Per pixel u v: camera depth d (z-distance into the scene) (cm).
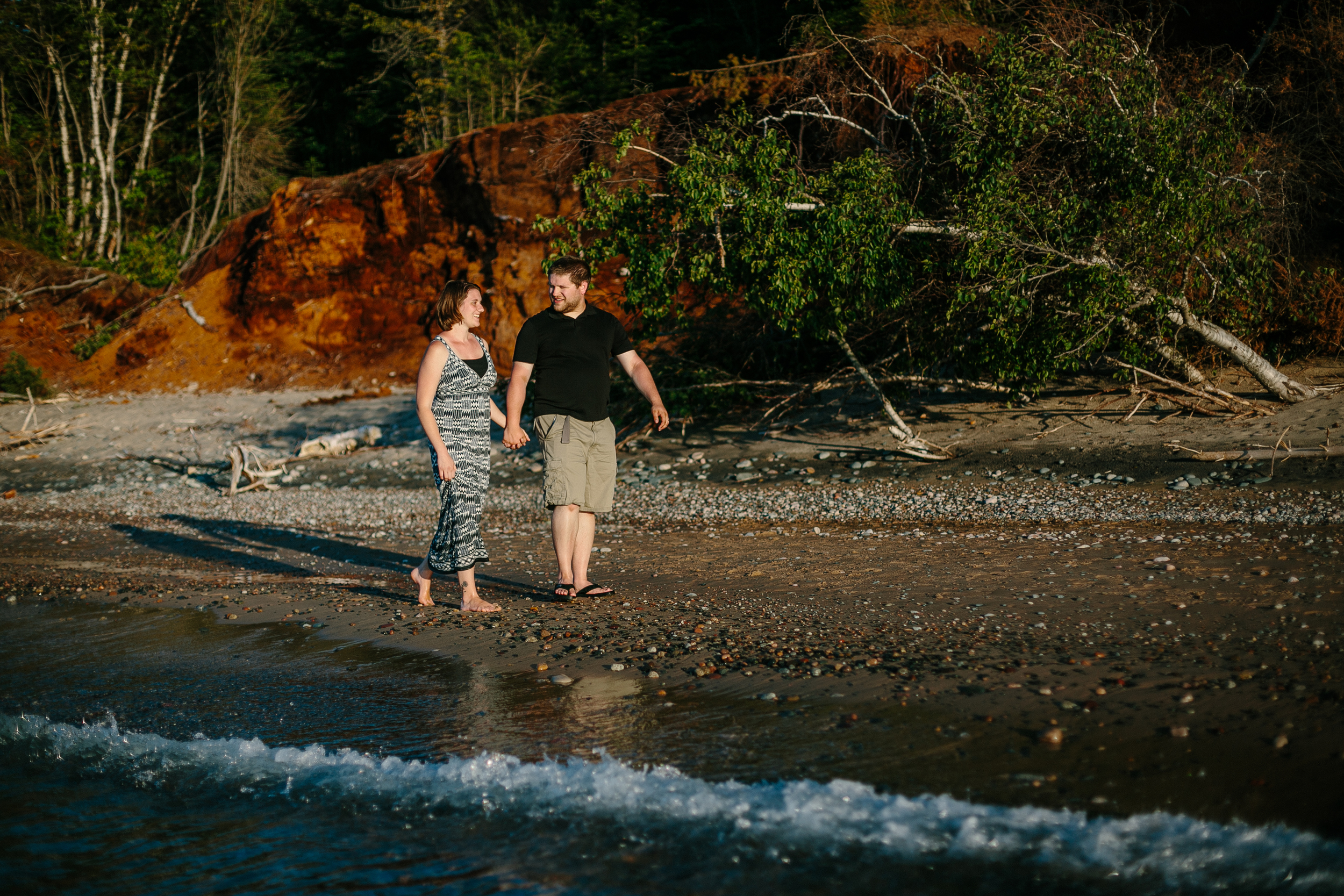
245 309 2089
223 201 3061
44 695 400
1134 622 407
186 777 306
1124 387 1032
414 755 312
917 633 420
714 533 744
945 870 221
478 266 1889
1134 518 674
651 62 2412
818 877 222
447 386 507
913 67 1124
